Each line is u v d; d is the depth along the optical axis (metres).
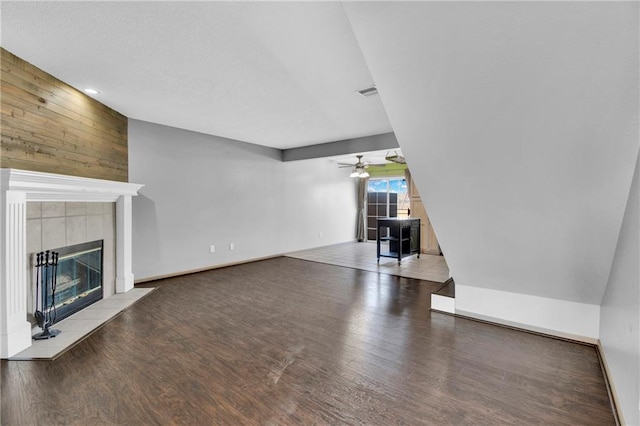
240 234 5.84
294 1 1.77
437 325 3.05
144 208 4.44
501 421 1.70
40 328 2.72
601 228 2.09
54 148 2.85
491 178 2.24
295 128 4.69
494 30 1.48
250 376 2.11
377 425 1.65
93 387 1.96
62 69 2.67
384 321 3.14
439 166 2.38
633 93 1.46
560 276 2.62
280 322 3.08
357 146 5.38
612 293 2.17
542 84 1.60
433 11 1.50
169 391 1.93
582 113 1.63
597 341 2.62
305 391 1.95
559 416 1.75
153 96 3.33
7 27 2.03
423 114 2.07
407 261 6.27
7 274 2.30
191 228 5.04
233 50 2.34
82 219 3.30
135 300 3.68
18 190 2.38
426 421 1.69
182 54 2.40
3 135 2.33
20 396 1.86
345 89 3.08
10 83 2.39
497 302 3.11
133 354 2.40
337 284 4.53
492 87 1.73
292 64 2.55
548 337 2.80
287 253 6.95
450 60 1.69
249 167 5.95
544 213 2.25
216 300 3.75
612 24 1.28
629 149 1.66
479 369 2.24
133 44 2.26
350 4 1.61
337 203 8.51
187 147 4.92
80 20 1.96
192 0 1.77
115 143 3.88
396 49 1.75
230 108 3.71
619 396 1.75
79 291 3.33
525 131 1.85
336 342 2.65
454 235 2.90
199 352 2.44
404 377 2.12
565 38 1.40
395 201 8.99
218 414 1.72
